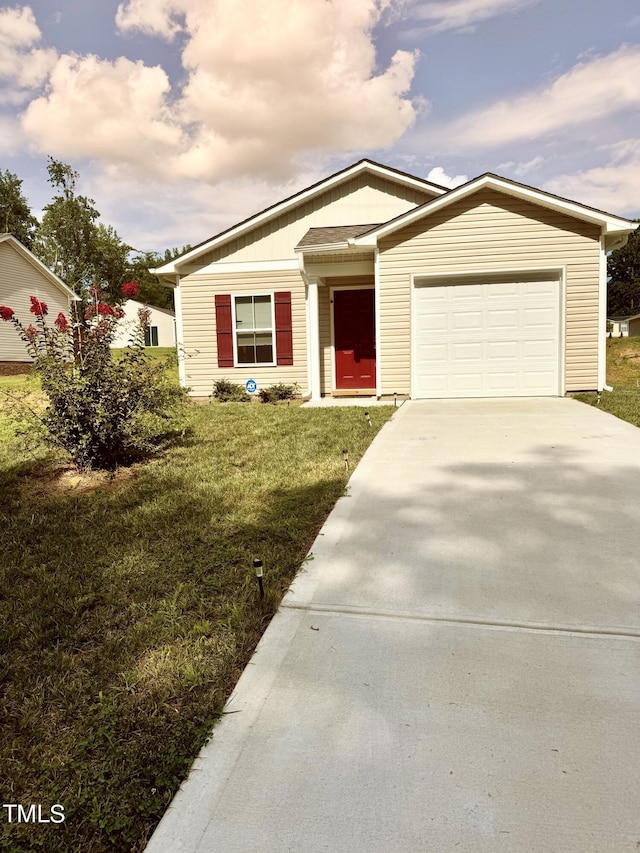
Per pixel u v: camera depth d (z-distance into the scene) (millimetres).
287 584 2863
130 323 5723
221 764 1694
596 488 4141
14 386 12828
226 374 11539
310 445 5863
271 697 2002
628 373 18891
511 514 3713
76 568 3082
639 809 1479
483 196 8961
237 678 2123
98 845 1444
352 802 1539
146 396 5320
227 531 3539
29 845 1442
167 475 4863
